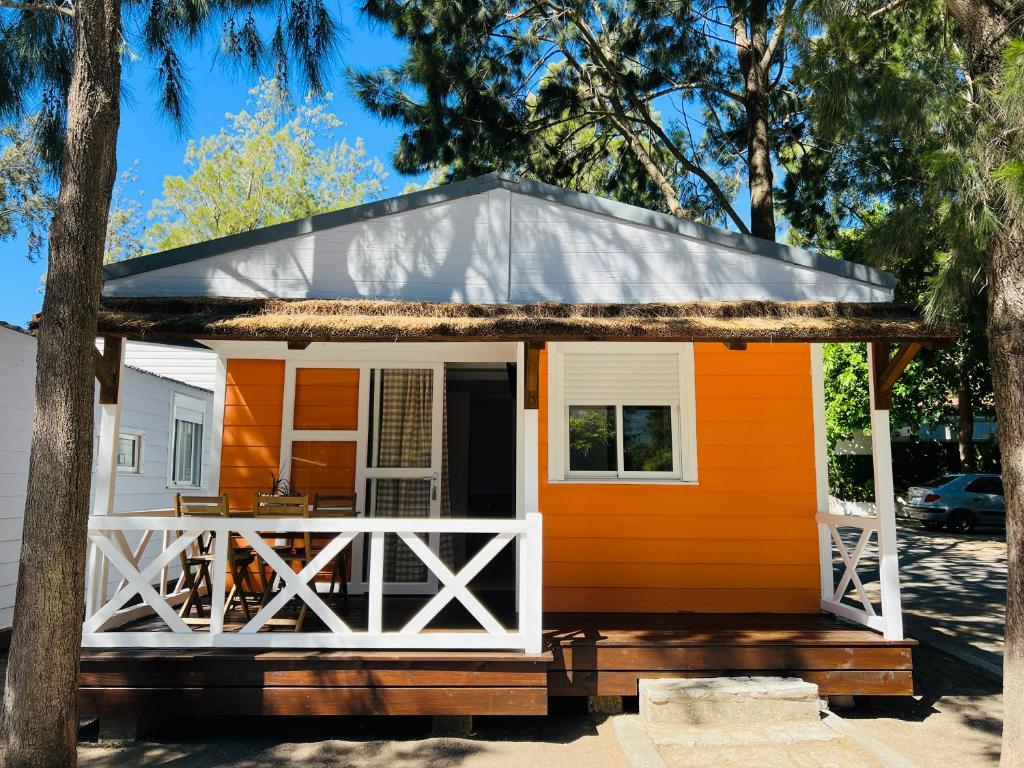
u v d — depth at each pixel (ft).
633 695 18.48
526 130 39.34
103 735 16.87
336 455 25.13
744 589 22.76
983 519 57.11
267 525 17.66
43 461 13.98
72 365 14.24
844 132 19.71
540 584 17.51
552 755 16.05
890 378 18.74
